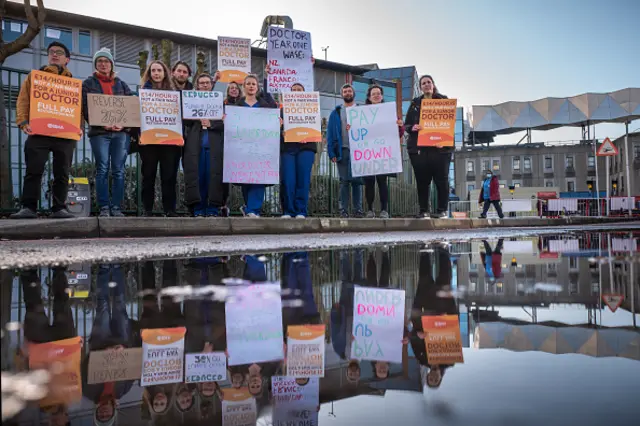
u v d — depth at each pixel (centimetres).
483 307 111
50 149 507
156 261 241
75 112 516
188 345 83
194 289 150
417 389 55
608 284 143
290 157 666
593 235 482
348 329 94
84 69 1814
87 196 706
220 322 102
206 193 646
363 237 487
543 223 1222
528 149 5591
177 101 573
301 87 730
